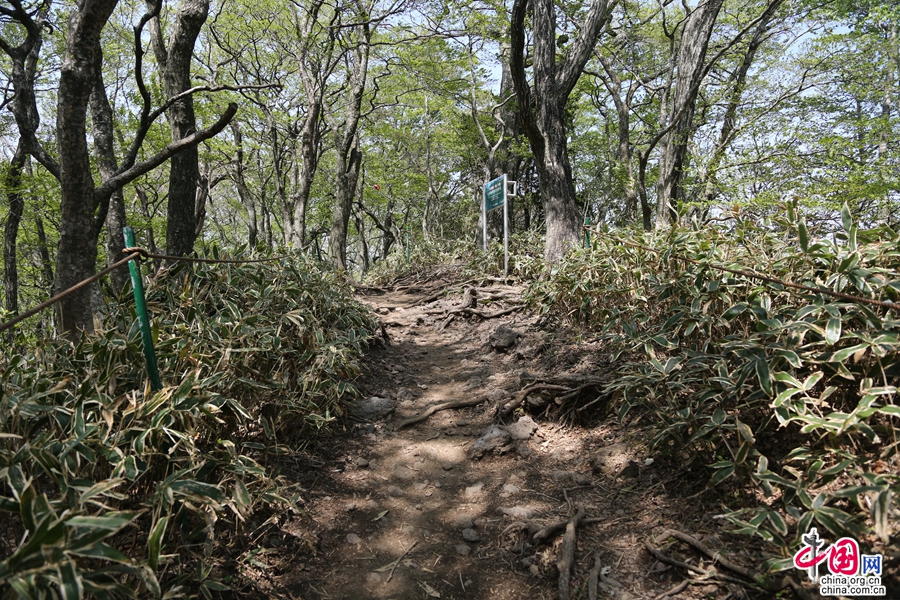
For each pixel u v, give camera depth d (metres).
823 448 2.30
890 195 8.15
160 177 15.33
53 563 1.38
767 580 2.05
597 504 2.86
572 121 18.16
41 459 1.75
